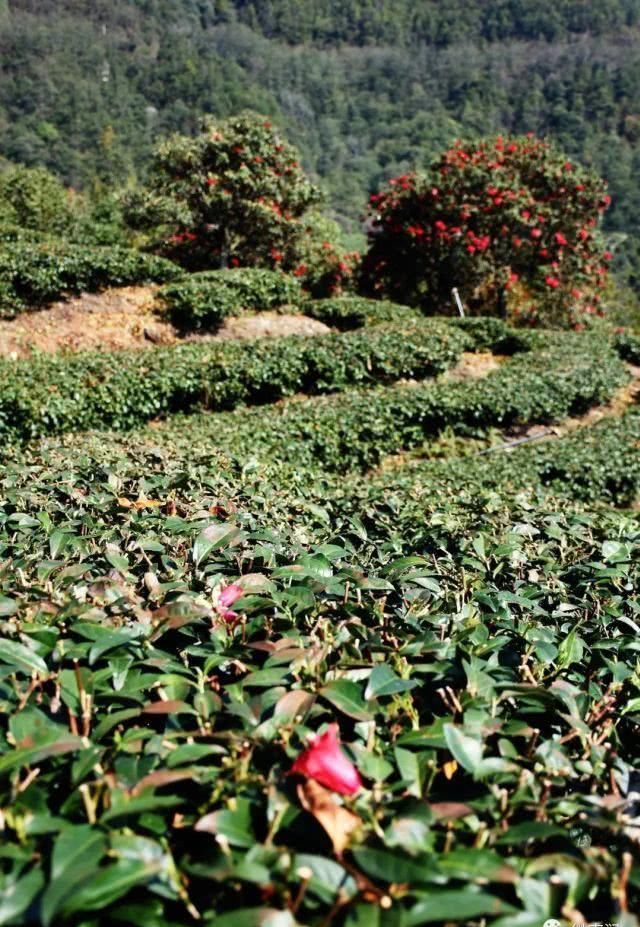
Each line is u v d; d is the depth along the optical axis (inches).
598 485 308.2
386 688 61.5
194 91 3715.6
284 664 66.4
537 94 3959.2
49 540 100.6
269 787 47.3
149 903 41.3
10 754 49.9
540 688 63.0
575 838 55.1
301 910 40.6
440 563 110.7
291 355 430.9
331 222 892.0
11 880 41.3
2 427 315.9
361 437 354.6
